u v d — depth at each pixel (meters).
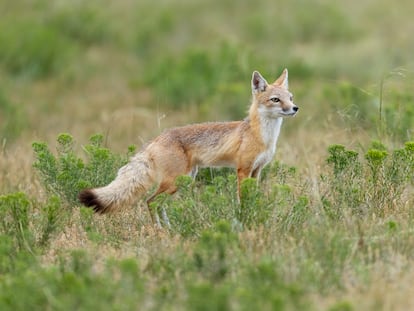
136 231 28.86
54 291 20.36
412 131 36.59
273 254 23.84
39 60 67.25
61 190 30.89
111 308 19.09
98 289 19.98
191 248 24.55
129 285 20.56
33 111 55.53
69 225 29.20
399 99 40.59
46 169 31.28
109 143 41.91
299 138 40.53
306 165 35.19
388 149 34.81
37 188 34.66
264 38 74.88
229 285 20.61
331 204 28.73
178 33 76.94
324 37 75.88
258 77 31.61
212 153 31.44
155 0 85.88
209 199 26.94
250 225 26.45
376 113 39.78
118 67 70.12
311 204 28.95
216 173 34.34
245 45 62.97
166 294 20.81
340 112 38.97
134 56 73.38
